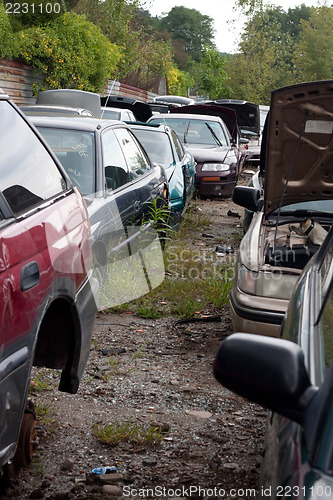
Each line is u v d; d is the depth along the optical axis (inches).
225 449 150.0
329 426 60.7
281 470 67.6
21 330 102.8
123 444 150.5
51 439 150.1
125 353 208.1
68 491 129.3
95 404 170.6
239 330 187.9
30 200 120.1
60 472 136.6
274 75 1892.2
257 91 1843.0
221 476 138.6
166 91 1815.9
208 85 1589.6
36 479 132.6
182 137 583.5
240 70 1817.2
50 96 564.7
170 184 377.1
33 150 133.9
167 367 199.0
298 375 66.2
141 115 672.4
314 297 105.0
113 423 159.8
